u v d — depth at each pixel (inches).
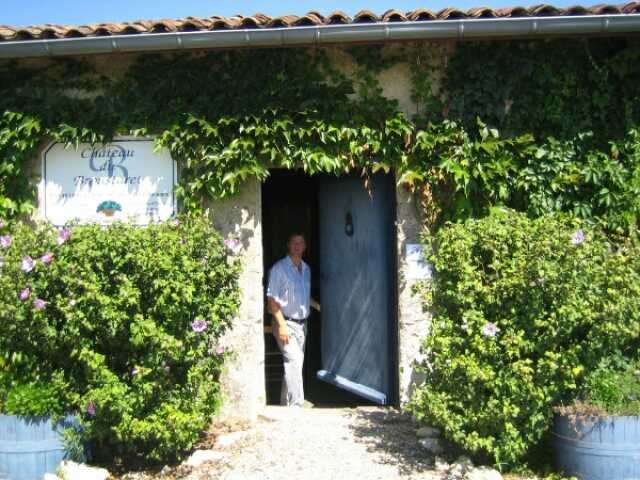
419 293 208.7
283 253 332.5
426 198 218.5
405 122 216.2
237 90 216.1
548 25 198.4
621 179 214.8
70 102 219.0
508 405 168.2
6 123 218.2
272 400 279.6
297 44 203.3
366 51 219.0
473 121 217.5
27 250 177.5
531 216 215.8
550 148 217.0
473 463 182.1
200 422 184.5
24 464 175.9
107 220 221.5
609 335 171.2
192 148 216.7
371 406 237.1
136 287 176.1
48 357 184.7
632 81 219.1
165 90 217.9
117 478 181.2
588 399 177.9
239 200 221.0
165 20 205.6
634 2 204.7
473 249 178.5
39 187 222.5
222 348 189.9
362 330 247.3
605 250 180.9
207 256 189.0
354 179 249.6
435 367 179.5
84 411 178.2
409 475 175.9
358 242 248.5
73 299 172.7
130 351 181.6
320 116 216.2
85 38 199.9
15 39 202.4
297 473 177.9
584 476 173.5
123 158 221.3
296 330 245.9
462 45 217.5
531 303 169.2
